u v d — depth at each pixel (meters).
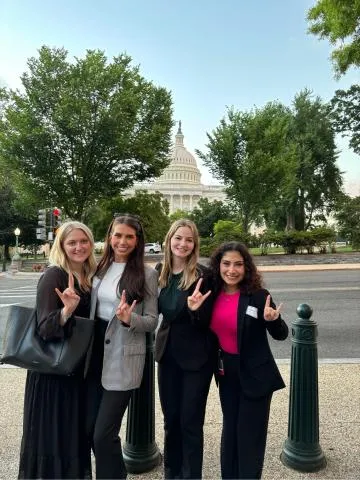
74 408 2.69
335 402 4.55
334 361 6.07
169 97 31.84
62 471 2.61
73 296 2.59
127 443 3.41
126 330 2.77
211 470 3.29
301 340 3.42
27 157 28.55
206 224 69.81
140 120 31.33
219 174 31.41
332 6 9.28
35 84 28.62
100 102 28.58
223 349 3.02
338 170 43.75
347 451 3.54
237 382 2.99
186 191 109.44
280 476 3.20
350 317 9.43
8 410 4.41
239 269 2.97
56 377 2.67
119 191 32.53
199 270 3.11
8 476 3.19
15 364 2.63
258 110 31.30
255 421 2.88
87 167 29.91
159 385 3.12
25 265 35.22
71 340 2.59
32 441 2.65
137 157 30.27
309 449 3.31
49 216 24.80
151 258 32.88
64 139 28.89
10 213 46.69
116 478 2.68
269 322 2.92
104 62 28.95
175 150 117.62
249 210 32.16
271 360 2.98
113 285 2.88
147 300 2.89
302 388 3.38
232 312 2.95
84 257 2.91
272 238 30.59
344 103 41.44
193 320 2.94
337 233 31.17
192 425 2.95
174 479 3.06
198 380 2.96
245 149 30.56
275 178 30.36
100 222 42.56
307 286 15.43
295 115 42.88
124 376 2.71
